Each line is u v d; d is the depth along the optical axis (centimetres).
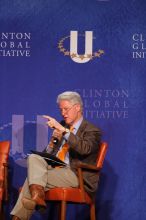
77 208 1138
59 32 1151
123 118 1134
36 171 940
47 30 1153
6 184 1060
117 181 1130
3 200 1074
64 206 941
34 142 1148
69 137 959
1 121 1153
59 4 1152
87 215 1135
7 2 1157
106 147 1012
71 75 1146
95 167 978
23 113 1151
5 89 1155
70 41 1148
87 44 1145
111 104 1138
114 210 1127
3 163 1065
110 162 1131
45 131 1146
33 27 1155
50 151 1030
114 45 1141
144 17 1138
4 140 1152
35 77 1152
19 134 1151
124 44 1138
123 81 1135
